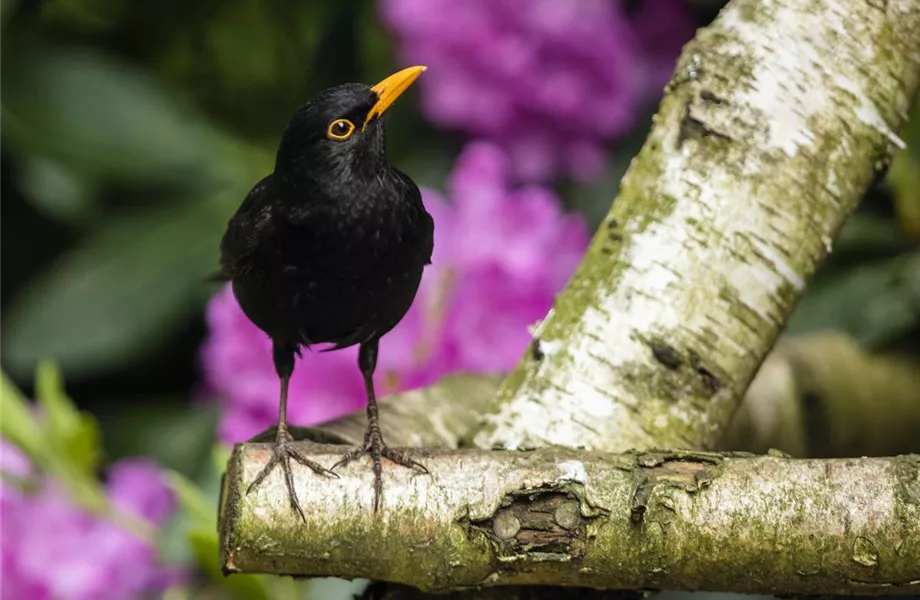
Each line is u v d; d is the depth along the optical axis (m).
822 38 3.51
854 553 3.42
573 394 3.49
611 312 3.50
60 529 3.64
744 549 3.42
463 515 3.43
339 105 3.51
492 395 3.58
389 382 3.64
